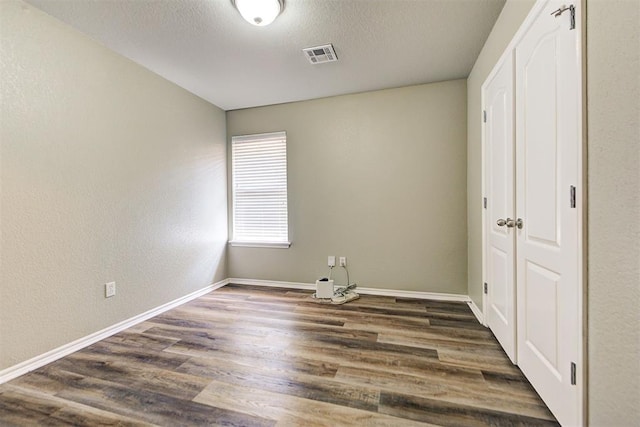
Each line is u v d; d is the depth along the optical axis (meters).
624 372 0.89
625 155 0.87
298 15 1.92
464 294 3.00
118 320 2.34
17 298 1.72
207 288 3.40
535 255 1.46
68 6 1.79
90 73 2.13
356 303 2.96
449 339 2.12
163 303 2.79
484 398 1.45
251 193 3.72
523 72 1.57
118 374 1.71
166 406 1.43
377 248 3.25
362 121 3.26
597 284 1.00
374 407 1.40
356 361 1.83
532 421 1.29
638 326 0.83
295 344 2.07
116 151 2.34
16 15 1.70
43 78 1.84
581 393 1.08
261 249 3.68
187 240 3.12
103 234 2.23
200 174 3.32
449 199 3.02
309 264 3.50
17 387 1.59
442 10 1.89
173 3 1.79
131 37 2.14
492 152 2.10
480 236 2.45
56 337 1.91
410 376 1.65
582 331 1.07
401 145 3.14
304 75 2.81
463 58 2.51
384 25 2.04
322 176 3.42
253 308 2.84
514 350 1.74
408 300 3.04
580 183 1.07
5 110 1.66
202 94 3.24
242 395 1.51
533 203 1.47
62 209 1.95
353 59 2.51
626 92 0.85
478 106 2.48
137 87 2.53
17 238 1.72
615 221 0.91
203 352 1.97
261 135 3.62
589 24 1.02
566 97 1.16
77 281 2.04
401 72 2.77
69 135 1.99
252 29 2.07
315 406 1.42
